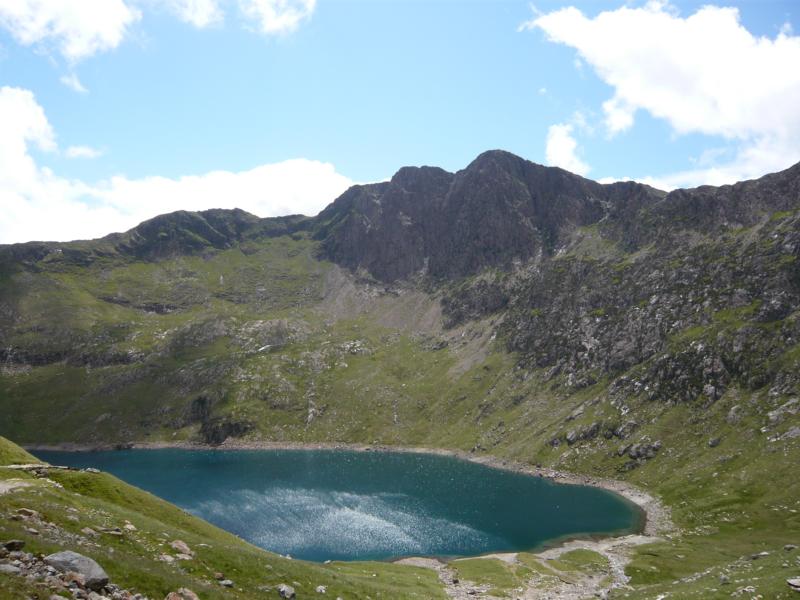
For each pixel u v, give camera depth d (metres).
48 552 30.55
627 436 168.38
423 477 179.75
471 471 186.62
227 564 45.50
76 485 59.06
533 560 97.38
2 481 48.62
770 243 198.62
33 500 43.19
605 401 189.50
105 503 51.62
